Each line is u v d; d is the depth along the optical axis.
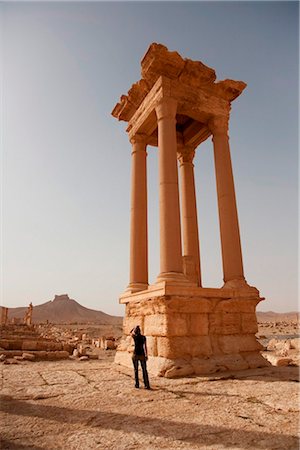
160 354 11.05
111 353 24.22
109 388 8.44
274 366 12.27
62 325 111.81
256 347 12.57
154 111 15.72
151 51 14.56
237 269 13.77
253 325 12.90
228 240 14.16
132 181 17.09
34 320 167.12
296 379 9.52
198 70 15.42
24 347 20.81
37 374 10.99
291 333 57.41
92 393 7.80
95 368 12.62
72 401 7.00
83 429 5.15
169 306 11.33
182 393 7.76
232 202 14.73
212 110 16.16
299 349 22.73
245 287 13.29
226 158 15.49
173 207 13.16
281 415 5.91
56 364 14.40
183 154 19.61
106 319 195.00
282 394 7.55
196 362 10.78
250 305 13.13
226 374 10.40
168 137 14.09
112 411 6.20
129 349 13.51
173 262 12.41
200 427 5.24
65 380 9.73
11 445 4.46
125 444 4.50
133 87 16.95
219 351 11.74
